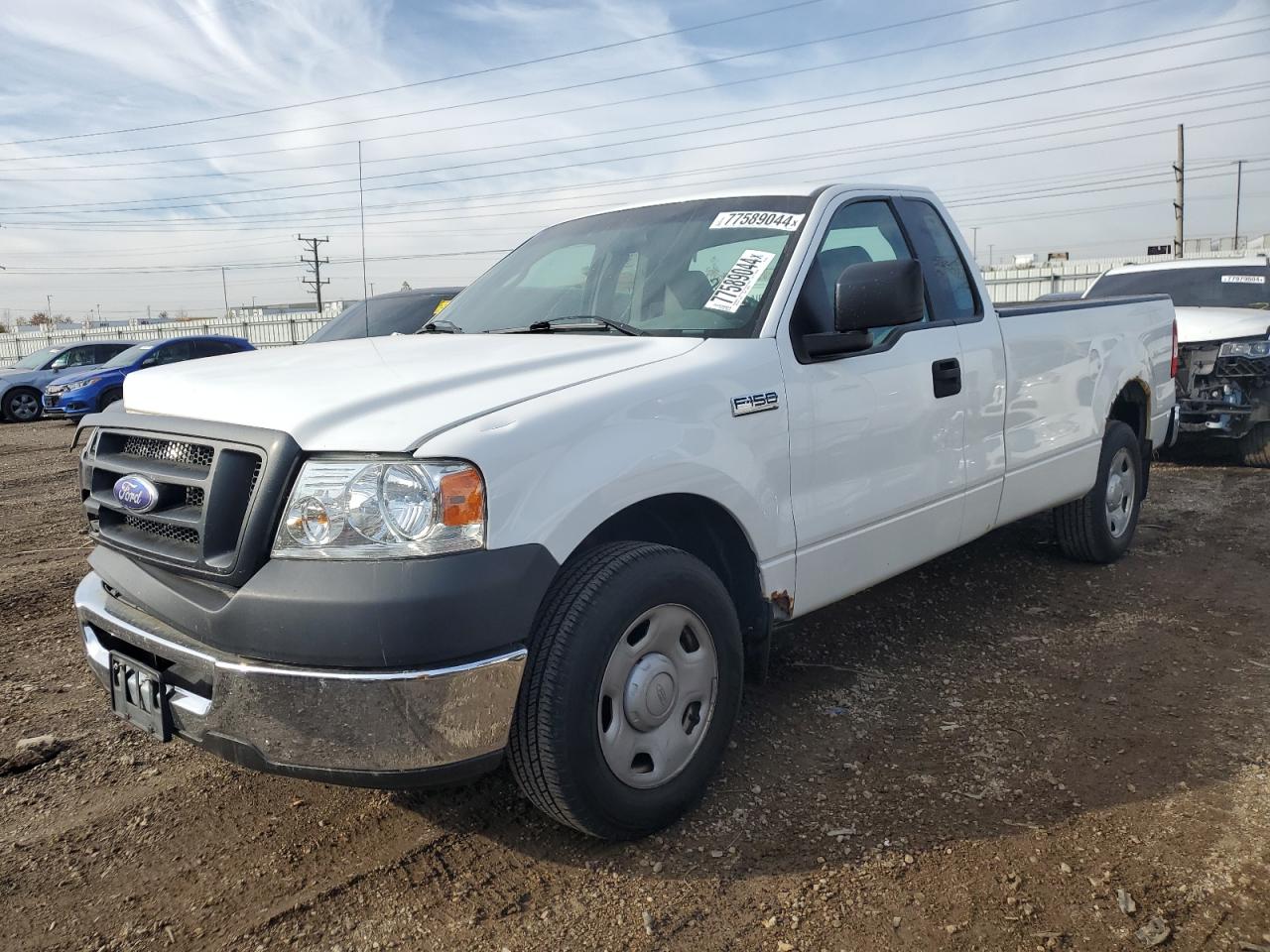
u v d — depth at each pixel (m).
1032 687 3.70
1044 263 42.09
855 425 3.30
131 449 2.74
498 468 2.29
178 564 2.42
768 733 3.35
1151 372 5.43
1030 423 4.31
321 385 2.57
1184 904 2.35
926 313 3.79
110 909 2.47
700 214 3.70
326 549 2.22
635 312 3.39
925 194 4.05
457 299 4.11
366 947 2.30
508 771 3.14
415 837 2.76
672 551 2.69
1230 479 7.93
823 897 2.43
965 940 2.26
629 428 2.59
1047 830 2.69
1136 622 4.41
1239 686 3.66
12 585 5.54
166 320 57.62
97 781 3.14
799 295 3.22
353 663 2.18
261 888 2.54
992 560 5.43
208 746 2.40
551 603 2.45
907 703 3.58
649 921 2.35
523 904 2.44
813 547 3.18
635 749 2.63
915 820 2.77
